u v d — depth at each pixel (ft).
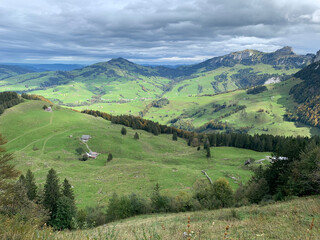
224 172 271.28
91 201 197.77
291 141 134.00
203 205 145.48
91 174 288.92
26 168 281.95
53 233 23.16
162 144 504.43
